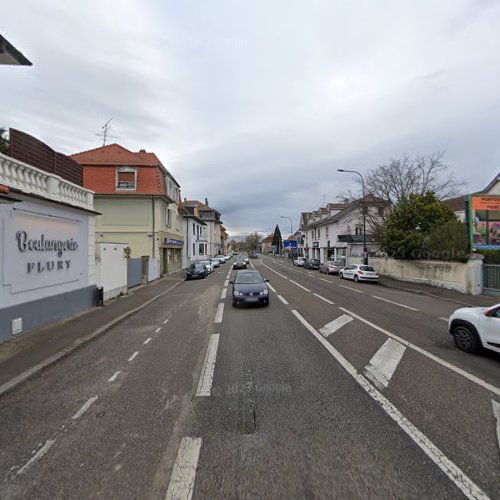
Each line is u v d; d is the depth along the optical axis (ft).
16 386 14.97
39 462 9.51
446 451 9.82
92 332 24.12
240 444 10.25
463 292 49.55
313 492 8.18
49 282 26.96
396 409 12.47
